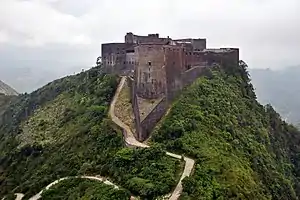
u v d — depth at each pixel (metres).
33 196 128.88
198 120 135.50
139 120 138.00
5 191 151.12
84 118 161.88
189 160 116.19
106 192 108.06
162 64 144.25
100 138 139.00
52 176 134.75
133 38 194.75
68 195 116.56
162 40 183.25
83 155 136.38
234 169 115.31
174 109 139.75
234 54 186.75
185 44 171.50
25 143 180.62
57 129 175.12
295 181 166.12
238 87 175.38
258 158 139.38
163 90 143.75
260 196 114.69
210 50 185.25
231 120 147.75
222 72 174.00
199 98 147.75
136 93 146.50
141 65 146.12
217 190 102.69
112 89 167.38
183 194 99.75
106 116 151.12
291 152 188.12
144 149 120.06
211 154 118.56
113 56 191.75
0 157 186.75
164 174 108.31
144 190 104.25
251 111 169.25
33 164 159.62
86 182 117.94
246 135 148.12
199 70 162.75
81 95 190.00
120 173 115.56
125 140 132.50
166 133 130.25
